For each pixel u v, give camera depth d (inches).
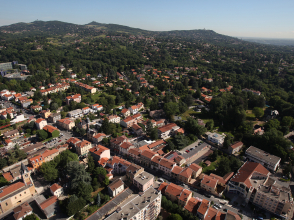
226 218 4517.7
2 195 4982.8
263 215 5054.1
